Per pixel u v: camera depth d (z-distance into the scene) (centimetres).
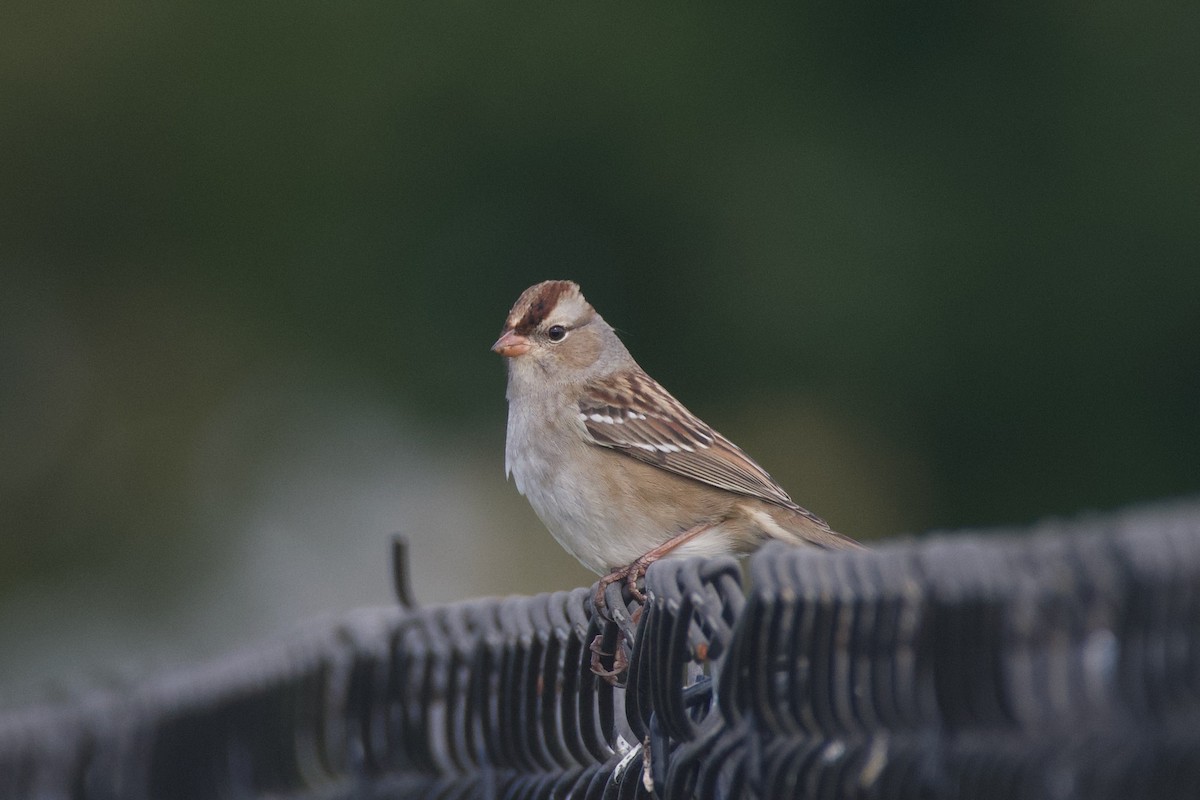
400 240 1694
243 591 1789
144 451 1844
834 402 1532
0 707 848
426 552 1681
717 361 1560
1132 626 301
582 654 466
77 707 796
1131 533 303
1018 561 318
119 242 1831
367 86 1684
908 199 1514
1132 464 1506
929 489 1542
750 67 1562
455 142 1656
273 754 641
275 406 1792
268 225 1766
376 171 1692
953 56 1523
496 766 517
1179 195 1479
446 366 1692
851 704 353
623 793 442
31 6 1812
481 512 1683
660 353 1582
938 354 1503
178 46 1778
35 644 1827
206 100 1769
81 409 1878
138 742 763
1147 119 1487
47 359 1878
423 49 1659
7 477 1867
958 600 326
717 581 397
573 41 1599
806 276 1504
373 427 1748
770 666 371
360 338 1720
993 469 1534
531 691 495
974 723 324
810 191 1527
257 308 1769
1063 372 1507
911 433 1533
